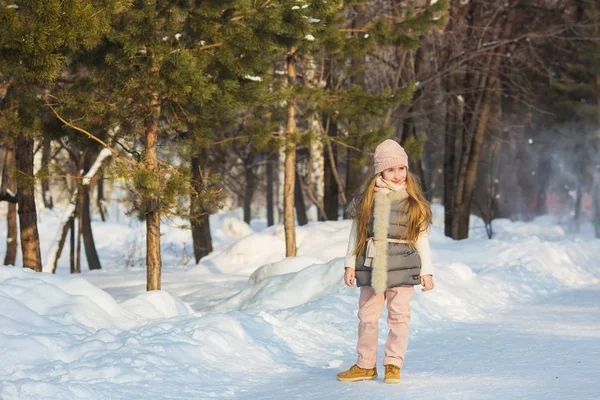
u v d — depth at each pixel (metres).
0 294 7.03
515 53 30.91
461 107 28.22
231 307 12.27
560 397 5.36
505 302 12.92
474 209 43.50
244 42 11.56
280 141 16.20
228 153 37.28
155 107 11.93
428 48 27.53
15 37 9.05
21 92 12.01
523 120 38.16
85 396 5.27
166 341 6.82
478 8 28.38
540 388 5.71
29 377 5.57
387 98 17.17
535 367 6.71
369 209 6.38
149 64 11.15
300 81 21.47
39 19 9.20
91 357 6.21
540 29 31.95
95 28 9.45
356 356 7.67
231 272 19.64
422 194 6.40
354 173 24.59
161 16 11.56
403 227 6.29
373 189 6.42
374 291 6.38
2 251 39.69
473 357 7.41
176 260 31.34
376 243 6.29
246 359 7.04
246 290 12.58
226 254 20.70
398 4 24.59
